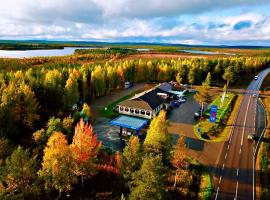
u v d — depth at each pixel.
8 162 34.12
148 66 136.38
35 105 63.62
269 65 197.38
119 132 65.00
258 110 87.31
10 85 65.62
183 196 40.28
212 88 122.06
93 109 83.56
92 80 96.69
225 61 143.00
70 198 38.31
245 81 139.88
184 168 47.25
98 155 50.06
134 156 37.62
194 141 60.44
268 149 57.06
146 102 77.88
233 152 55.25
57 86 78.56
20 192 33.72
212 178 45.12
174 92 105.38
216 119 75.25
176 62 147.50
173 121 74.25
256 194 41.16
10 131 57.28
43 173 35.78
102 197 38.94
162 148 41.47
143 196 29.83
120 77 117.75
